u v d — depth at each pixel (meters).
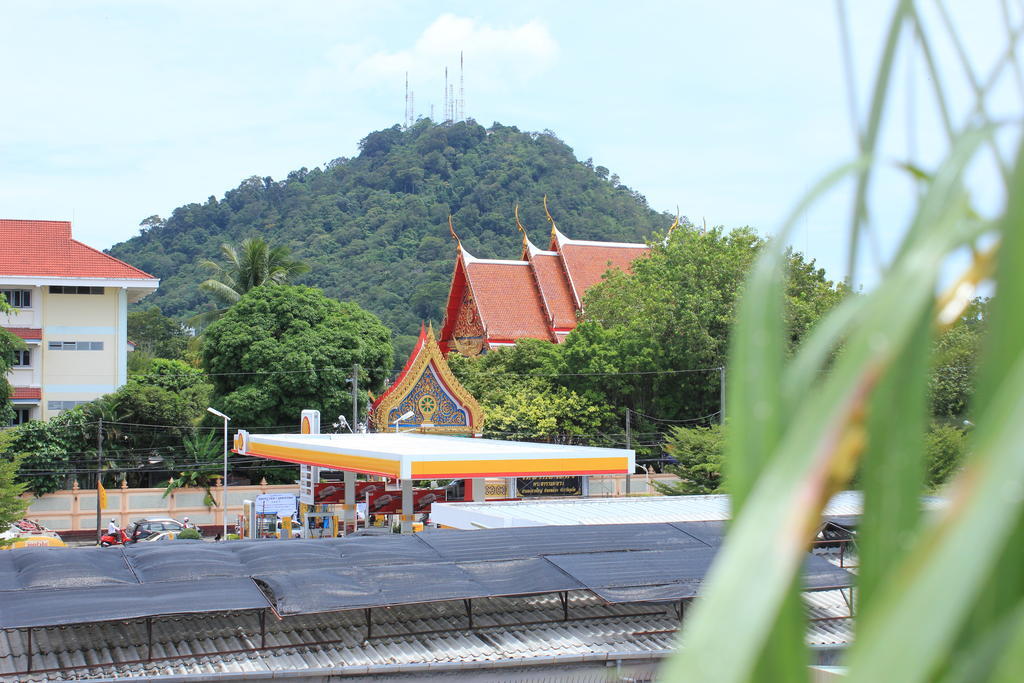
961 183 0.74
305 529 32.03
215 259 141.62
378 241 136.25
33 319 50.56
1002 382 0.70
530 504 22.39
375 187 160.88
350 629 13.06
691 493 32.31
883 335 0.69
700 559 14.06
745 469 0.74
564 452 25.97
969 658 0.65
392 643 12.59
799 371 0.75
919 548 0.62
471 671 11.76
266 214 156.75
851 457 0.68
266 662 11.83
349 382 48.62
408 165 161.88
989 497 0.59
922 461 0.74
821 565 13.30
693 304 43.28
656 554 14.30
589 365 44.75
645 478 44.72
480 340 60.94
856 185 0.88
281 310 49.22
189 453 46.75
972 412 0.73
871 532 0.75
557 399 44.38
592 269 62.50
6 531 31.64
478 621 13.46
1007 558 0.67
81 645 12.17
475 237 141.75
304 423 35.56
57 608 11.30
